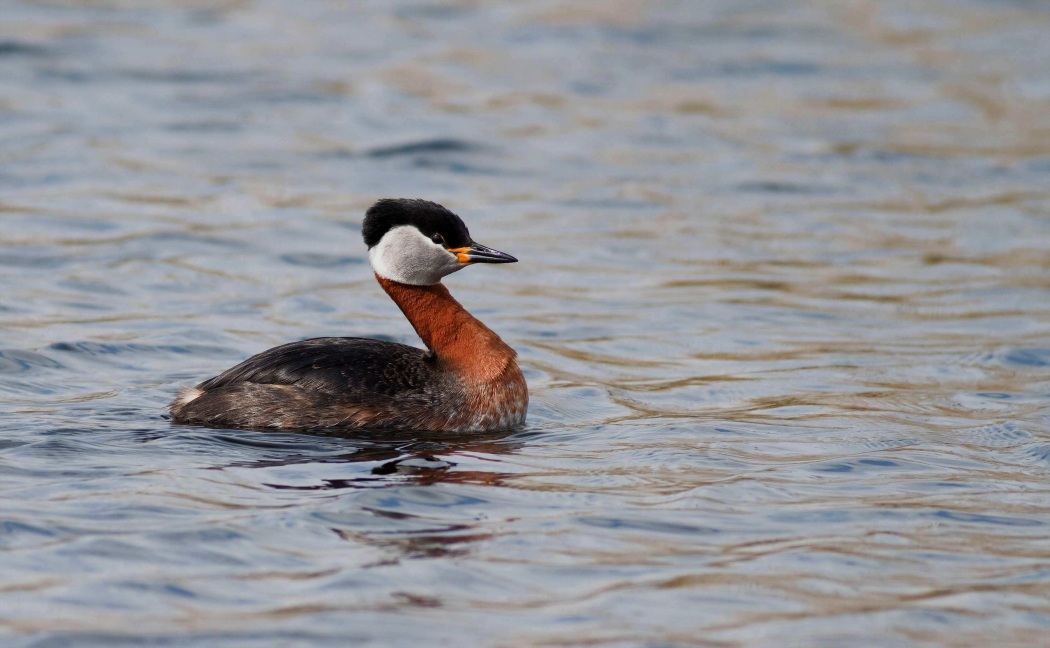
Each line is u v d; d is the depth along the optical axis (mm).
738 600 8852
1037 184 24484
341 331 16828
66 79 29062
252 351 15898
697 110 29125
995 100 29766
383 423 12719
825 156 26219
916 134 27641
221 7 36375
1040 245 21078
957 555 9680
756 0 38031
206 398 12781
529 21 35812
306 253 20172
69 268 18906
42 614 8430
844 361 15852
